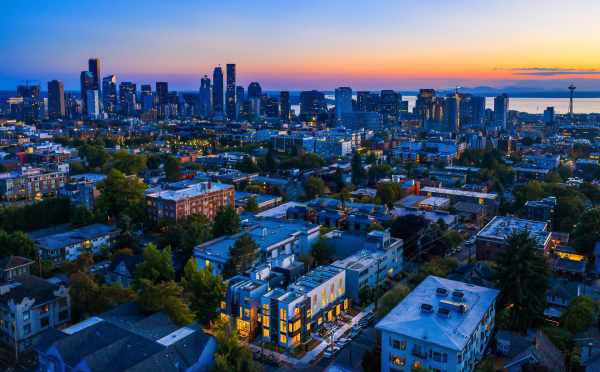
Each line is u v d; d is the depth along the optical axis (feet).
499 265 457.27
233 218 652.07
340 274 495.82
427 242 629.51
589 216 632.79
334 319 479.82
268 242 589.32
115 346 345.10
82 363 327.47
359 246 610.24
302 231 627.87
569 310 422.82
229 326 411.34
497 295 424.05
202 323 455.63
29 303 424.87
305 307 434.30
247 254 533.96
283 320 423.23
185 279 513.45
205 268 505.25
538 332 392.88
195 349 359.05
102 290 468.75
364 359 381.81
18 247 583.58
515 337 385.91
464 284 445.37
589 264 591.78
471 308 393.50
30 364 403.95
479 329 381.40
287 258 537.65
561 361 364.99
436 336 349.20
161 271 523.29
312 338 443.73
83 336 359.66
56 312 446.60
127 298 463.42
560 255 611.88
